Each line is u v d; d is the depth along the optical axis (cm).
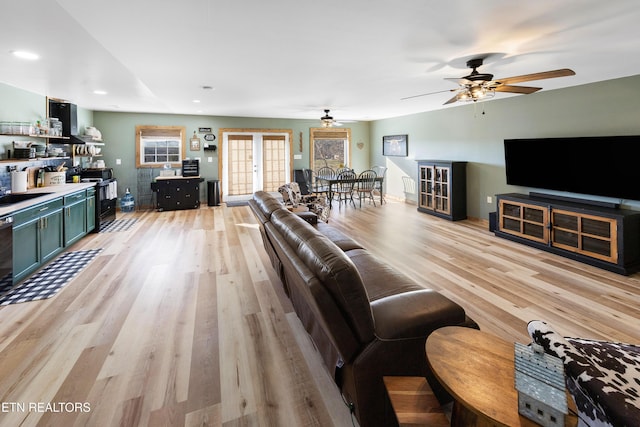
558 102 455
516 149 498
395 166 858
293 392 180
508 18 221
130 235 522
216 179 821
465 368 120
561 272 354
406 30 242
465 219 629
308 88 458
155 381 188
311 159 903
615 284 321
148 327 247
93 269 369
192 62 324
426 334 157
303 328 246
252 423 159
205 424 158
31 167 464
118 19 221
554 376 94
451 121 657
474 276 345
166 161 784
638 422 87
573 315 260
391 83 427
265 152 862
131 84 436
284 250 185
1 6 208
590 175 406
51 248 386
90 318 260
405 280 219
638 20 225
